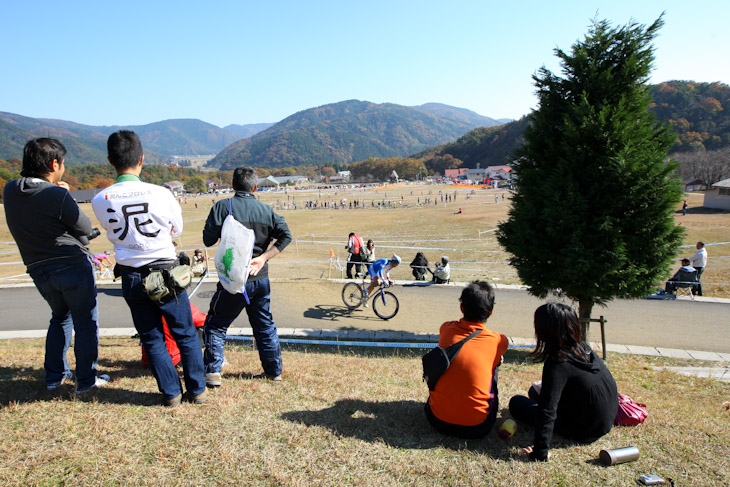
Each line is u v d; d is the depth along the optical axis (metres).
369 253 15.24
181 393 3.81
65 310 4.02
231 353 6.43
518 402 3.71
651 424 3.86
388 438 3.33
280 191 168.38
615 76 8.05
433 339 9.62
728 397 6.04
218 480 2.66
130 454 2.89
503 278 16.19
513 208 9.11
